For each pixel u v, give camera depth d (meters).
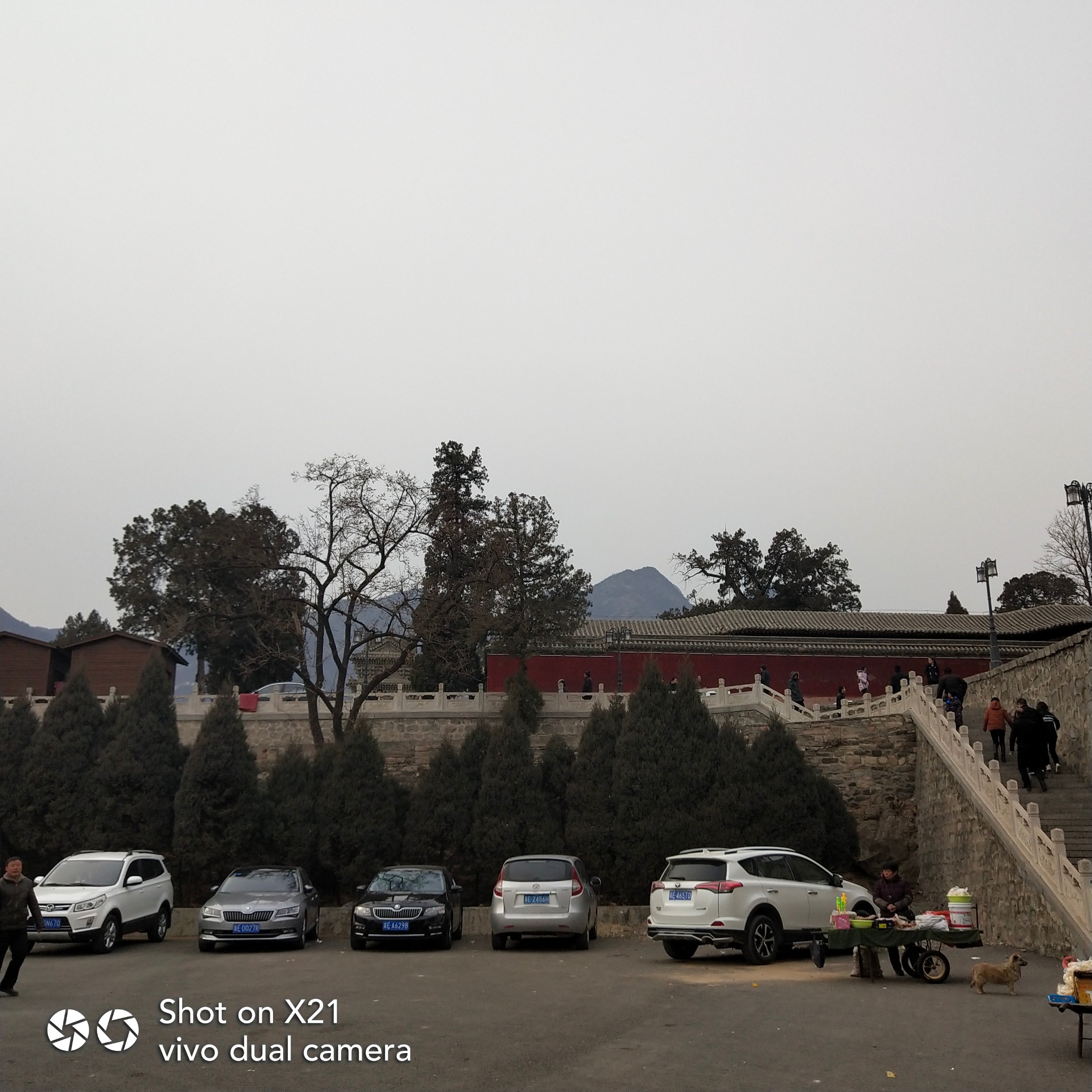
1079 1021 10.18
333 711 36.19
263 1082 9.09
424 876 22.38
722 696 37.44
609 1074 9.28
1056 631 54.22
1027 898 20.25
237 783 29.11
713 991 14.31
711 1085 8.91
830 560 85.94
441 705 36.94
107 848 29.02
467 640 41.06
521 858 21.39
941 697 31.83
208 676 63.44
